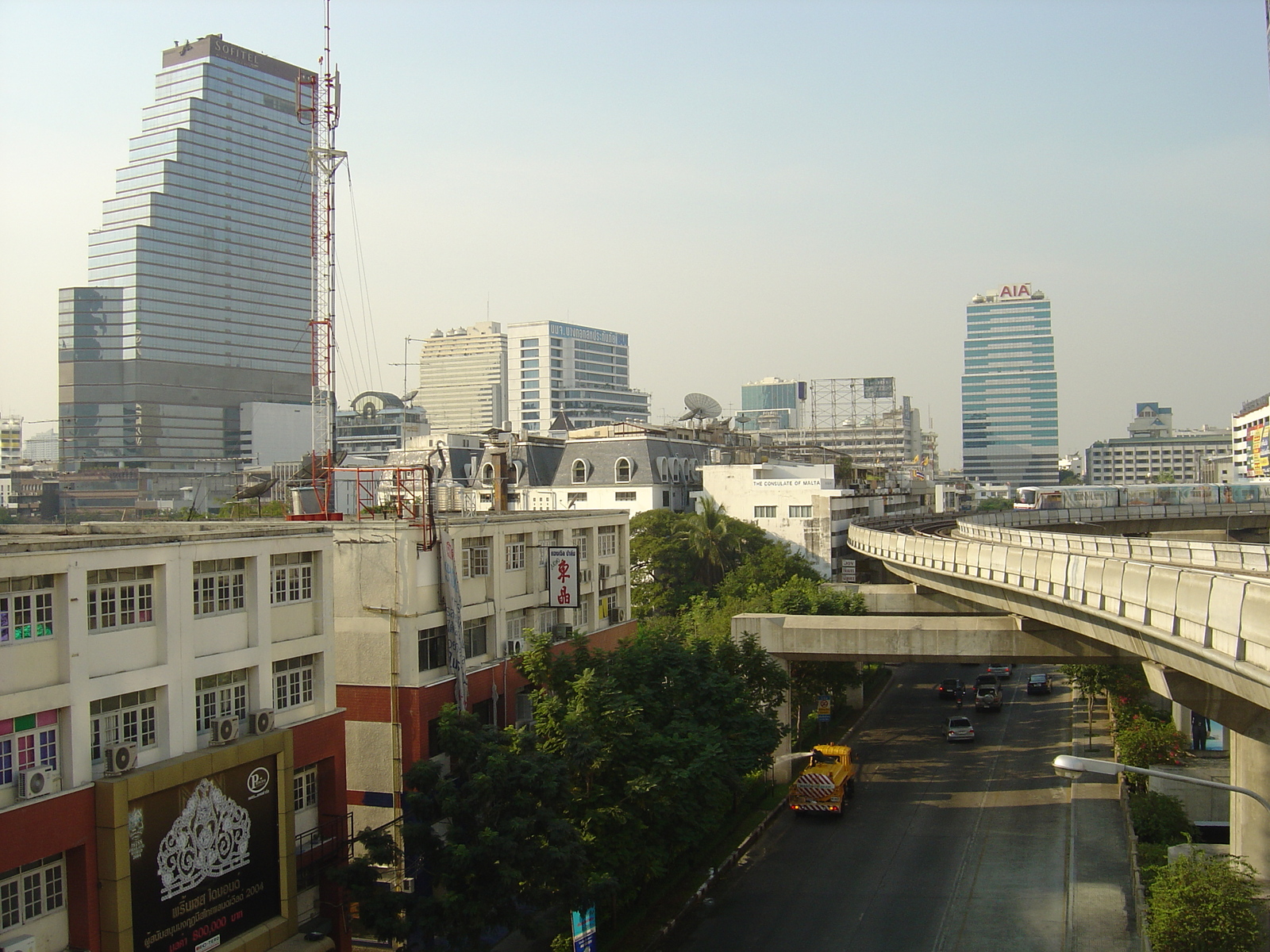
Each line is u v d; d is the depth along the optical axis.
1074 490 169.00
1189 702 40.19
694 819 42.41
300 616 37.91
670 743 41.03
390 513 57.69
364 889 33.19
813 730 75.94
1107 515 125.06
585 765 37.41
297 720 37.00
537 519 55.91
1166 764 59.41
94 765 29.45
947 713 85.62
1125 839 52.97
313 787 38.06
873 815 59.22
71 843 28.16
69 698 28.48
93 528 44.16
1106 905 44.50
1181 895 38.72
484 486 127.25
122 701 30.56
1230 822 47.88
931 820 57.78
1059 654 55.88
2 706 26.77
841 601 77.25
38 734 28.16
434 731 45.00
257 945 33.38
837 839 55.16
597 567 62.94
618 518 67.19
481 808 34.19
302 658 37.94
